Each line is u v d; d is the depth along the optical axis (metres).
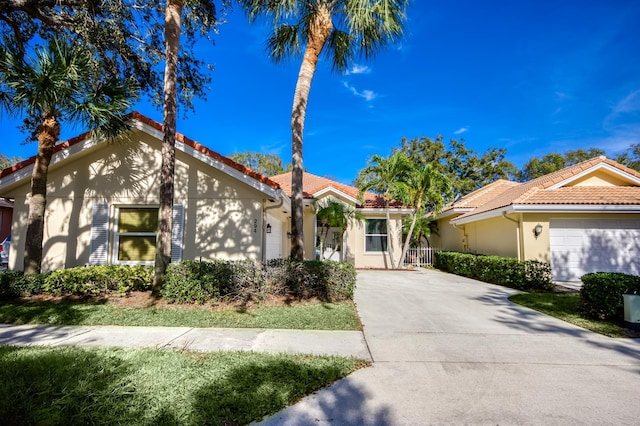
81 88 7.83
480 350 5.05
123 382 3.59
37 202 8.58
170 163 8.05
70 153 9.43
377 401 3.41
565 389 3.72
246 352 4.75
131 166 10.07
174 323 6.30
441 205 17.06
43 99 7.43
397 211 17.86
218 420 2.92
